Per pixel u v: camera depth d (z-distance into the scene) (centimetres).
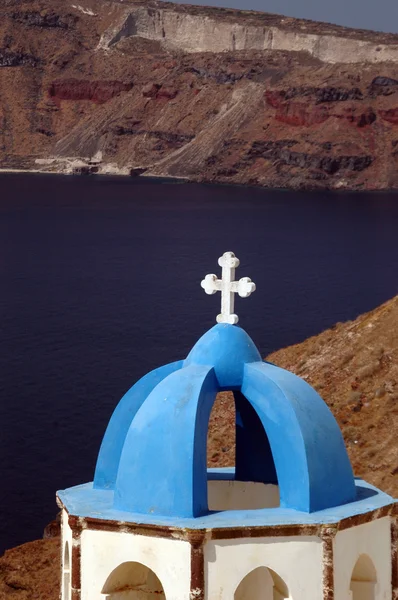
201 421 1259
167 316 9769
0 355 7850
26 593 3259
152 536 1209
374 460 3944
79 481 4747
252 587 1389
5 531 4150
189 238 17725
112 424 1392
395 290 11794
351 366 4825
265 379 1297
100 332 8881
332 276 13088
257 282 12462
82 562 1245
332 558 1212
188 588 1191
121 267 13900
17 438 5422
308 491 1243
